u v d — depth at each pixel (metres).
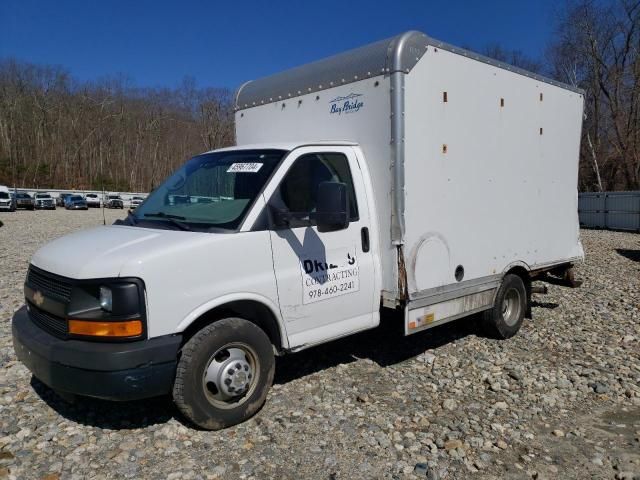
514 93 6.05
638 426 4.26
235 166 4.58
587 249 15.69
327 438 3.89
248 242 4.01
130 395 3.44
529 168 6.40
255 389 4.10
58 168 84.00
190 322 3.69
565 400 4.71
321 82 5.27
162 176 86.88
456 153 5.30
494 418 4.32
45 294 3.77
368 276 4.79
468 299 5.66
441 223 5.18
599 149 38.41
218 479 3.37
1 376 4.88
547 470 3.59
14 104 83.06
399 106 4.61
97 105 87.44
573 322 7.24
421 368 5.34
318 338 4.50
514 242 6.26
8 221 31.27
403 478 3.45
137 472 3.41
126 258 3.54
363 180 4.82
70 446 3.70
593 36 37.28
